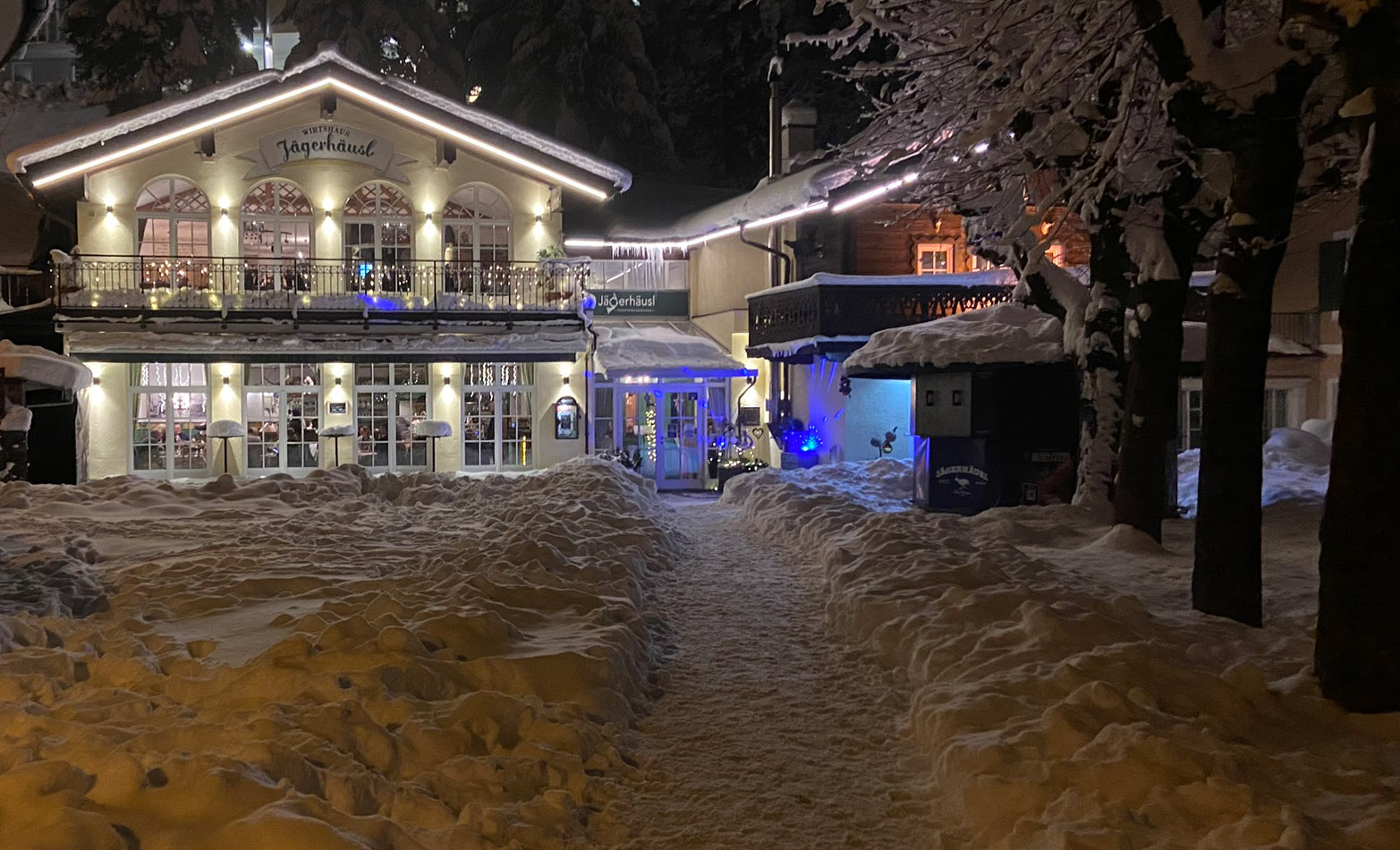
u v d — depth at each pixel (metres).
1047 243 12.09
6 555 11.03
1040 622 7.82
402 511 15.82
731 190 37.09
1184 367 17.66
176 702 6.49
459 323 27.17
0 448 18.12
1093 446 15.32
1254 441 9.18
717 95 40.75
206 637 8.06
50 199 27.44
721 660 8.51
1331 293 24.80
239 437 27.09
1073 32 12.67
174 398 27.17
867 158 18.72
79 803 4.85
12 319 26.84
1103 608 8.51
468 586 9.04
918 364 18.41
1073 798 5.36
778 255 28.27
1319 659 6.98
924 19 14.43
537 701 6.66
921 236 26.25
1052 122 11.91
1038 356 17.48
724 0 39.28
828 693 7.77
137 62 37.78
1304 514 15.52
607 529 12.34
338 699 6.34
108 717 6.12
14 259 30.52
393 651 7.03
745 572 11.82
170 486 16.92
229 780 5.04
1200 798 5.24
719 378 28.92
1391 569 6.66
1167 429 13.15
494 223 29.00
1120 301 15.16
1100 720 6.16
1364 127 6.82
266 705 6.27
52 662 6.94
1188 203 12.66
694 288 32.62
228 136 27.50
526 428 28.80
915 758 6.59
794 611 10.02
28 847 4.36
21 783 4.84
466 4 41.94
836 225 26.12
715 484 29.31
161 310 25.69
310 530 13.62
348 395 27.89
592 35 38.47
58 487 16.53
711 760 6.55
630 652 7.89
